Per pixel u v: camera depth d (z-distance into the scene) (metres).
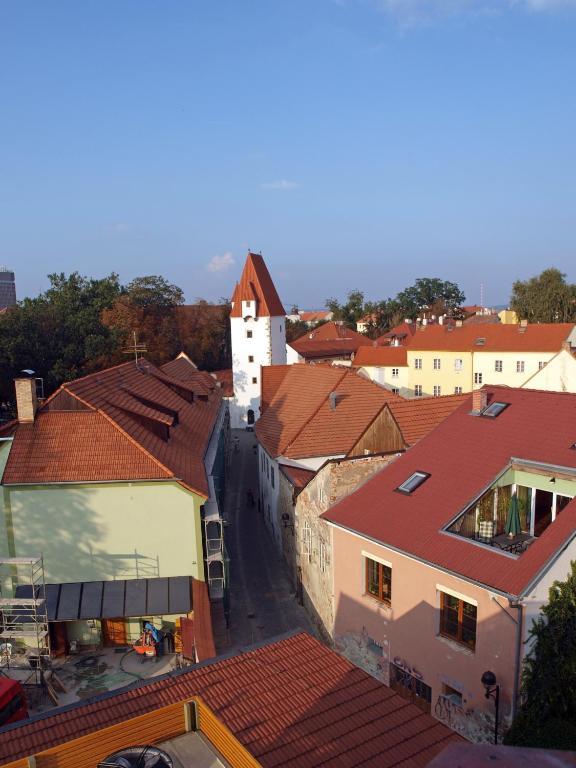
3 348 64.25
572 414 22.17
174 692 14.56
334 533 23.42
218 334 109.25
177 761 11.50
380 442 30.48
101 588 25.22
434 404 32.66
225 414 60.31
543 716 16.48
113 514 25.50
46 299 94.56
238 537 39.53
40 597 24.55
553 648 16.47
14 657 23.70
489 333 75.44
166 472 25.45
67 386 28.16
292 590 31.61
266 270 80.69
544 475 20.09
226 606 27.33
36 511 25.20
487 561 17.80
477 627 17.80
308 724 13.43
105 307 94.31
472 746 8.36
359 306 154.75
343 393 39.94
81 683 23.17
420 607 19.77
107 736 11.50
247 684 14.93
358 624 22.73
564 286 103.19
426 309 145.62
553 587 16.72
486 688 17.41
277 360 80.31
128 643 25.73
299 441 36.56
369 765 12.26
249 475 55.34
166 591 25.11
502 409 24.55
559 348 69.75
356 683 15.04
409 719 13.73
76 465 25.52
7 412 68.62
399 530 20.78
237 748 11.16
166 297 102.38
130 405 30.91
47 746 12.63
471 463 22.23
